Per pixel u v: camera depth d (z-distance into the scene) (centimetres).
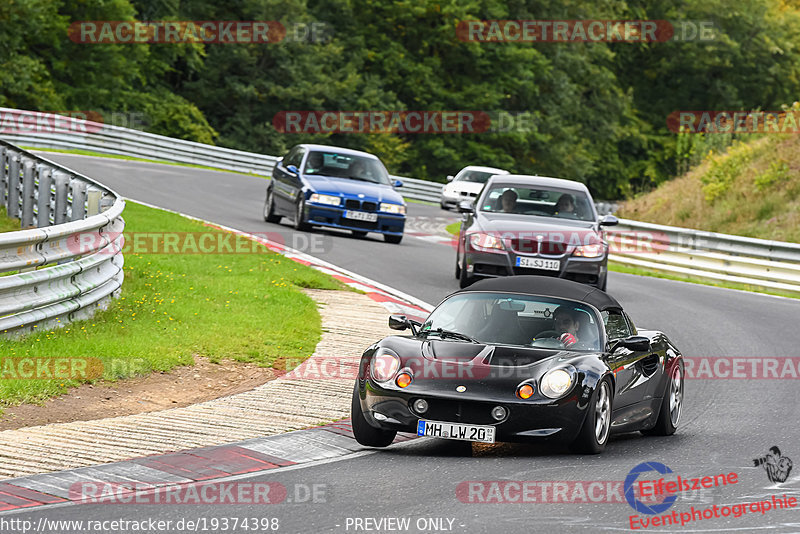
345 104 19775
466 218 6044
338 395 3459
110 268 4459
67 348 3478
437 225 10562
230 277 5400
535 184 5991
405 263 6831
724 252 7800
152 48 18838
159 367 3553
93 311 4125
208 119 19612
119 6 17512
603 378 2850
